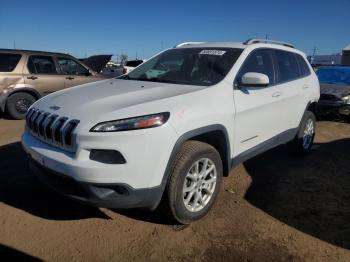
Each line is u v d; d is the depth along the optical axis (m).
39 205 3.79
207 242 3.24
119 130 2.89
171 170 3.18
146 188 3.01
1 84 8.57
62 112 3.22
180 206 3.28
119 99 3.31
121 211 3.73
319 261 3.04
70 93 3.75
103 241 3.19
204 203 3.59
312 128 5.97
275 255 3.09
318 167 5.48
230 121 3.71
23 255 2.96
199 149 3.34
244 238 3.33
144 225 3.48
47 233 3.28
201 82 3.89
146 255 3.02
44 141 3.31
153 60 4.80
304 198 4.29
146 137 2.93
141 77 4.43
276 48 4.97
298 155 5.88
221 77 3.88
